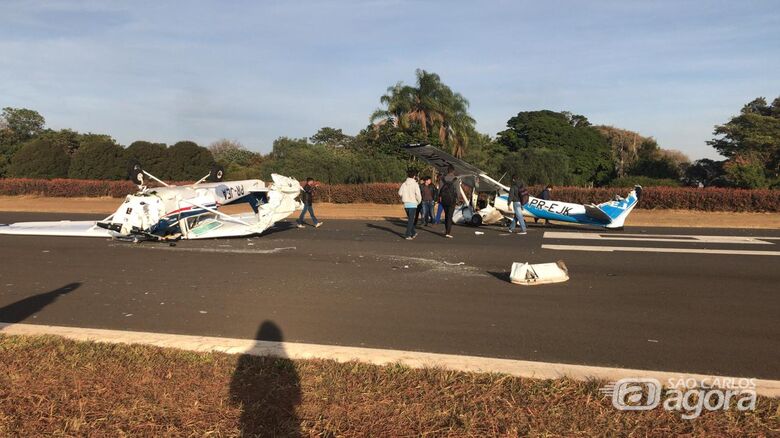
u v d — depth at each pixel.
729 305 6.79
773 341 5.36
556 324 5.97
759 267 9.45
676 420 3.48
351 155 38.94
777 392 3.92
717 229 16.67
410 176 13.77
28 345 4.90
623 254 11.01
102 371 4.27
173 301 7.07
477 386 3.97
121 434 3.34
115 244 12.50
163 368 4.32
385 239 13.66
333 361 4.48
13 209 26.23
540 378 4.15
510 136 58.62
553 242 13.06
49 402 3.75
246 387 3.96
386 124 41.53
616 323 6.00
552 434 3.30
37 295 7.43
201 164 45.09
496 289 7.76
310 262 10.09
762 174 35.53
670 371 4.52
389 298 7.23
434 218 18.52
